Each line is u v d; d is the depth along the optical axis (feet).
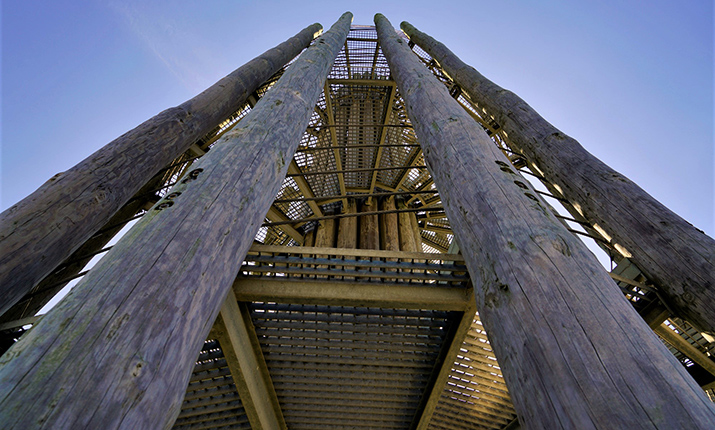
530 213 4.61
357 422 16.76
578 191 9.87
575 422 2.64
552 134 11.64
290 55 20.44
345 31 21.47
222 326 10.56
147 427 2.85
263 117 7.85
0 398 2.48
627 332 3.03
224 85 13.66
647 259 7.70
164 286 3.60
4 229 5.90
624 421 2.47
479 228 4.85
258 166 6.27
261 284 11.48
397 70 14.34
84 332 2.98
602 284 3.60
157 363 3.12
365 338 13.71
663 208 8.02
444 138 7.30
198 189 5.12
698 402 2.52
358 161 28.89
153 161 9.27
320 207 29.32
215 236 4.55
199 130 11.75
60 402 2.52
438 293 11.69
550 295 3.47
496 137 21.22
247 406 13.50
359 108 28.35
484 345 14.62
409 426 16.80
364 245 25.77
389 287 11.73
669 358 2.85
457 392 16.05
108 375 2.77
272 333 13.57
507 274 3.96
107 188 7.66
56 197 6.79
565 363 2.94
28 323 8.23
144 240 4.07
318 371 14.93
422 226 33.32
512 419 15.72
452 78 20.43
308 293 11.35
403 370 14.82
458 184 5.91
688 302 6.82
